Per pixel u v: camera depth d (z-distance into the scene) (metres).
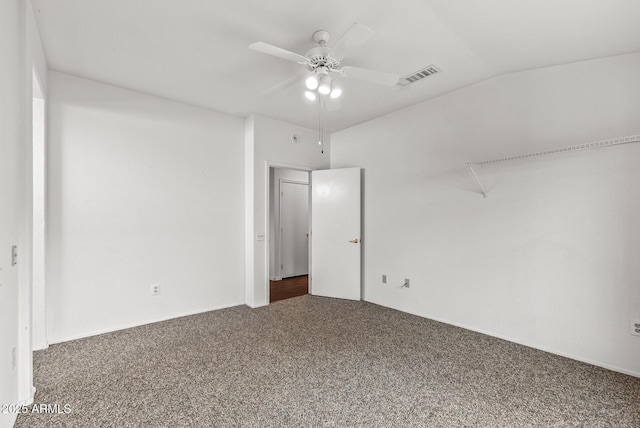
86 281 3.05
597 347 2.50
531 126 2.86
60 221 2.92
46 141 2.81
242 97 3.53
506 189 3.02
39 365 2.47
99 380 2.26
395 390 2.14
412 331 3.24
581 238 2.58
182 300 3.69
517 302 2.94
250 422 1.80
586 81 2.57
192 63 2.75
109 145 3.19
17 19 1.81
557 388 2.17
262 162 4.19
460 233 3.38
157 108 3.50
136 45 2.46
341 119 4.34
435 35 2.31
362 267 4.53
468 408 1.95
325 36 2.28
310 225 4.88
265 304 4.19
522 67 2.82
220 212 4.01
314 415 1.87
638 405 1.98
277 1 1.93
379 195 4.28
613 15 1.95
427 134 3.69
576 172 2.60
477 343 2.93
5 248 1.58
